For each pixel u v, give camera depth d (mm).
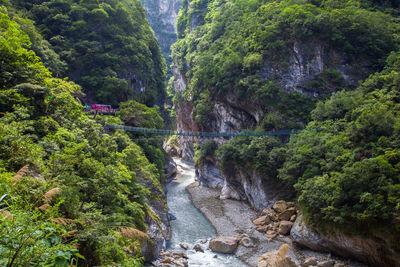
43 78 26656
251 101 54312
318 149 36438
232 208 46594
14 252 4836
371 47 49750
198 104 69125
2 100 20188
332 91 49781
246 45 59062
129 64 64625
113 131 39688
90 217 15867
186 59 90562
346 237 27156
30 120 20562
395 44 49719
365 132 32469
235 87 56969
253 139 47156
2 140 15031
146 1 183000
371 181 26891
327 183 30391
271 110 50625
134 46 67312
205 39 80500
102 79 56281
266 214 39312
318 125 41344
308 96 50344
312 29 51375
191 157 93375
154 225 29047
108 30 63500
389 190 24906
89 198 18953
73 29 57875
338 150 33438
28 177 12805
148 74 71938
